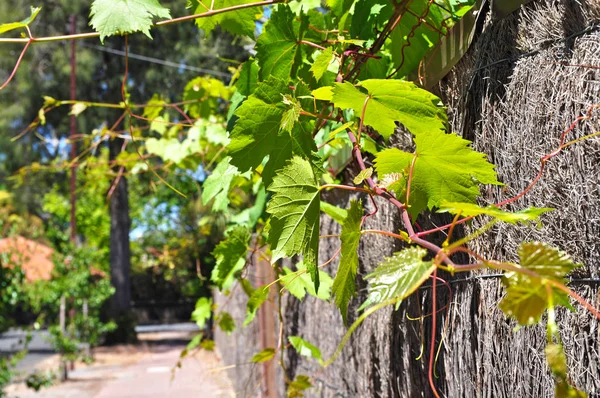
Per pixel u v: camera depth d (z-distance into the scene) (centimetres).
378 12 212
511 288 84
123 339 2723
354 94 152
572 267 85
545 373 138
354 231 138
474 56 177
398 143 220
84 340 1755
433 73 207
